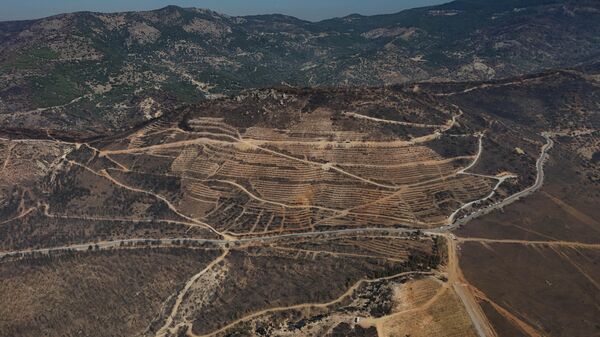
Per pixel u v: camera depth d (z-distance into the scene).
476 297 146.88
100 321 162.88
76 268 183.50
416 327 132.75
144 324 159.75
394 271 159.12
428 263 163.38
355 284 155.75
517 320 139.12
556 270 163.50
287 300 153.75
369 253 171.75
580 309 145.50
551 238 181.38
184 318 158.50
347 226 189.50
